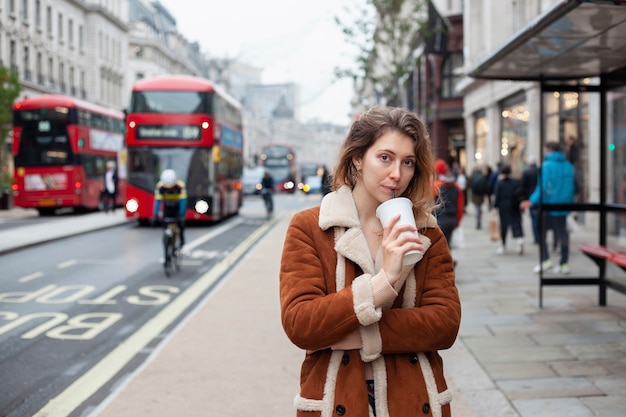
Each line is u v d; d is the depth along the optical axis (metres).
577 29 5.61
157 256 13.45
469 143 30.14
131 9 86.50
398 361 1.96
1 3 43.81
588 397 4.43
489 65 7.08
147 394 4.70
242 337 6.38
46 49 51.75
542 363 5.25
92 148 27.03
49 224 20.89
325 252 1.99
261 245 15.25
